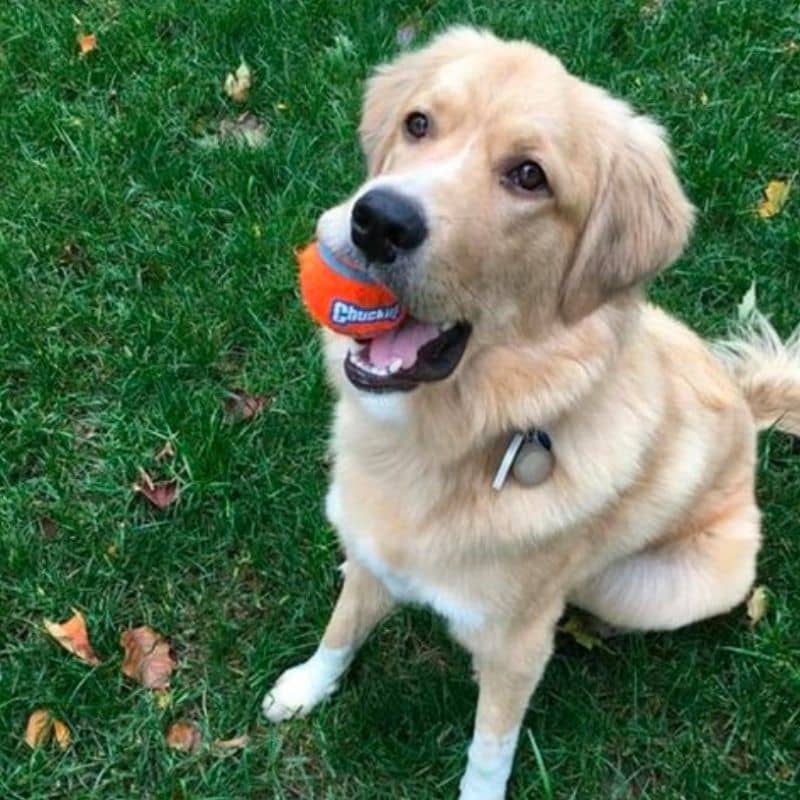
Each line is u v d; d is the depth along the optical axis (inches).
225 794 40.9
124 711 42.2
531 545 36.0
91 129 54.7
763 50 58.1
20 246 51.4
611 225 33.9
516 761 42.3
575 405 35.1
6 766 40.9
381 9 58.9
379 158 36.5
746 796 41.4
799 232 52.0
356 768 41.8
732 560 42.5
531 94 32.5
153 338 49.1
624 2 58.9
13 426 47.2
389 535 37.1
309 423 47.3
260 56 57.5
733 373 45.6
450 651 44.5
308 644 43.8
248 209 52.7
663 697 43.5
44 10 58.9
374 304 32.6
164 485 46.2
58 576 44.2
